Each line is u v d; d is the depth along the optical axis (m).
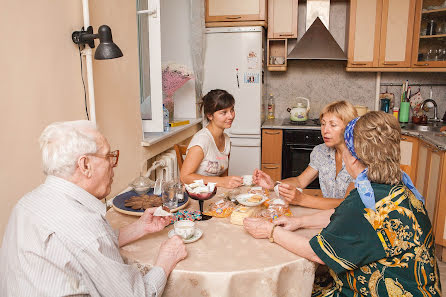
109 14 2.04
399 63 3.77
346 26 4.11
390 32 3.74
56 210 0.94
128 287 0.97
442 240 2.75
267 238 1.32
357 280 1.13
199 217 1.50
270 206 1.58
